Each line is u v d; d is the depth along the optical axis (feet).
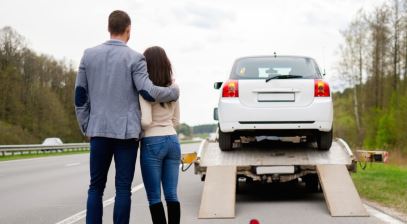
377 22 182.09
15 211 28.99
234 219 24.38
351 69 191.42
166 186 17.67
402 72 177.58
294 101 28.35
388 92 182.19
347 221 23.22
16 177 52.65
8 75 226.38
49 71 264.93
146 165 17.30
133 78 16.43
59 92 271.49
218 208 25.23
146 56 17.72
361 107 194.70
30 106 234.99
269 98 28.43
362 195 32.37
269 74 29.01
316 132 29.50
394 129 151.43
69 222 25.00
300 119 28.14
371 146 171.63
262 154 30.45
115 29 16.83
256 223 16.60
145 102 16.53
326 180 26.58
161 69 17.60
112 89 16.22
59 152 130.93
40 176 53.72
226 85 28.94
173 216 17.61
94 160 16.38
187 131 553.23
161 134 17.31
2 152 101.50
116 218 16.44
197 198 33.63
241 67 29.60
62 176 53.42
